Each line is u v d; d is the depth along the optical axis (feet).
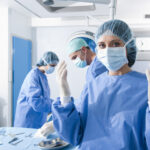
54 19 12.91
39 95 6.82
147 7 9.20
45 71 7.59
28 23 12.89
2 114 11.02
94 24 12.33
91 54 4.90
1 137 5.18
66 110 3.08
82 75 13.08
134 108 2.88
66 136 3.19
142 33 11.46
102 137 2.99
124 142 2.81
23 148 4.48
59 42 13.21
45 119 7.63
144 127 2.79
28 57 12.95
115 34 3.16
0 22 10.82
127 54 3.27
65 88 3.14
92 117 3.15
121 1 8.39
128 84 3.12
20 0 9.33
